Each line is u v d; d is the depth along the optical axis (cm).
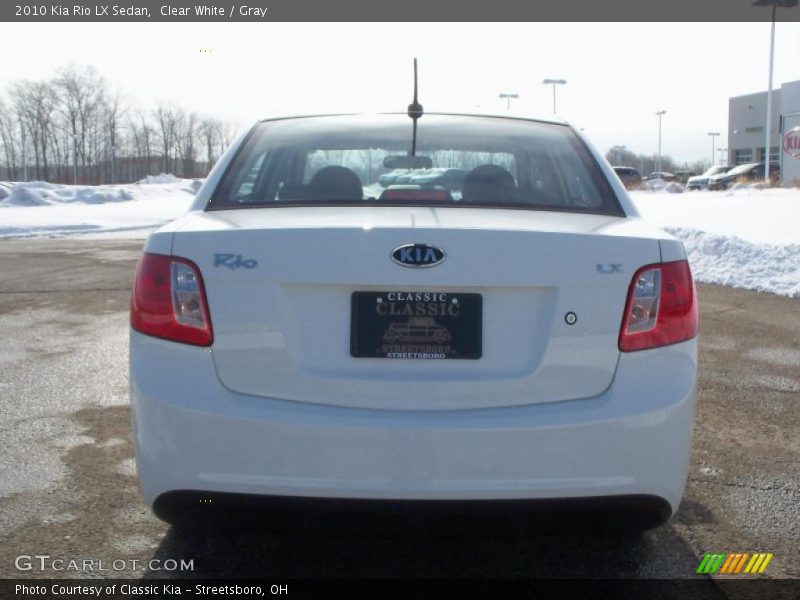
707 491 363
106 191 3086
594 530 256
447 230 245
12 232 1845
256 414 239
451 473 237
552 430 238
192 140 6562
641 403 245
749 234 1186
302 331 245
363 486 237
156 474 246
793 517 337
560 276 245
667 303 254
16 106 5722
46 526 322
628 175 4266
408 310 244
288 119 363
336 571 289
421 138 343
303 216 271
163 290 251
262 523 248
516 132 354
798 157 2069
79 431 437
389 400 242
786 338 660
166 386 246
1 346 639
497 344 245
